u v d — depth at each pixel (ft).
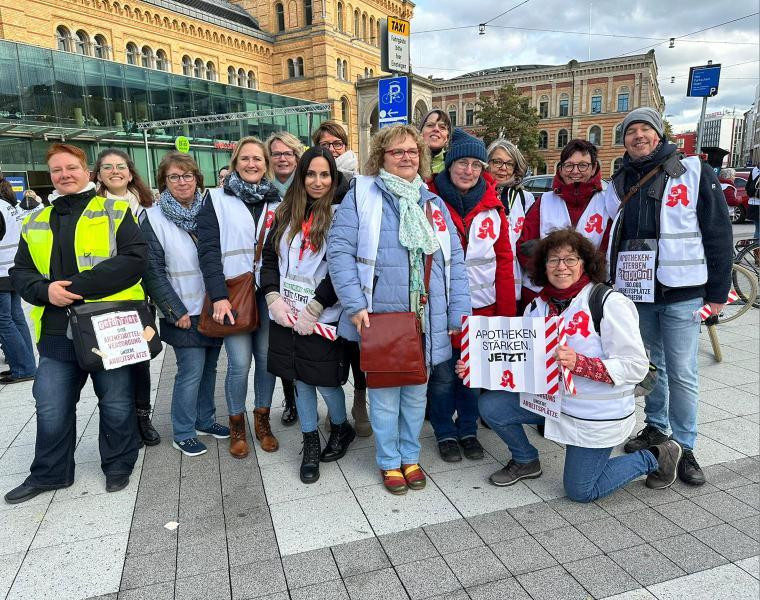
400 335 9.16
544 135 174.81
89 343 9.43
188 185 11.23
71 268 9.68
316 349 10.21
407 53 22.18
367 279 9.49
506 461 11.31
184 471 11.09
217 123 84.23
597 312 8.75
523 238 12.44
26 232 9.77
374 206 9.58
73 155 9.70
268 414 12.10
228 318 10.68
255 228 11.19
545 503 9.61
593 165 11.41
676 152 10.08
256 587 7.63
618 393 8.82
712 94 29.12
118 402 10.21
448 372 11.10
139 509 9.69
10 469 11.26
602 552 8.18
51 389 9.98
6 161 59.62
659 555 8.07
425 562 8.06
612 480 9.36
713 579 7.54
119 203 10.07
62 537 8.89
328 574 7.86
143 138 73.31
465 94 183.93
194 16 97.66
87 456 11.86
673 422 10.59
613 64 160.66
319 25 108.06
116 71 69.46
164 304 10.93
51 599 7.49
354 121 120.16
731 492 9.76
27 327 17.02
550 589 7.44
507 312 11.37
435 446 12.07
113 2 83.61
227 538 8.77
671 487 10.01
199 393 12.53
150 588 7.66
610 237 10.84
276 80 115.03
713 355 17.49
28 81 60.18
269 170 12.62
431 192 10.59
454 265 10.21
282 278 10.52
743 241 26.58
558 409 9.00
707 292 10.09
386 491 10.16
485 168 11.80
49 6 74.38
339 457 11.53
